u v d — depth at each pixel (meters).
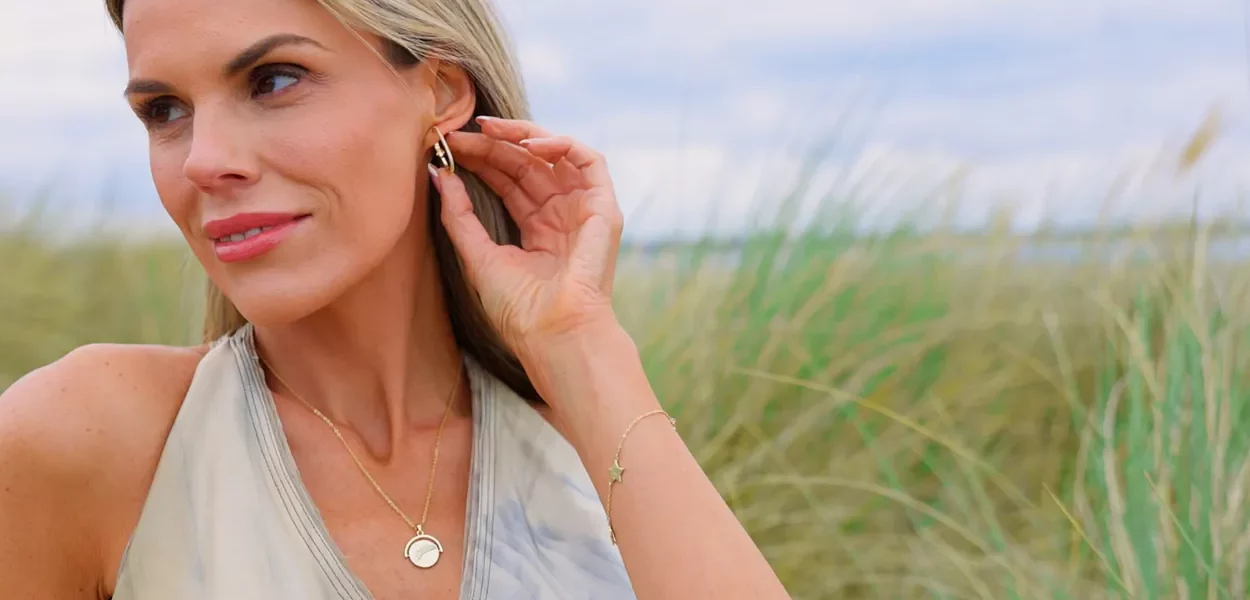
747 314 3.94
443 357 1.71
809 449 3.86
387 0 1.47
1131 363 3.45
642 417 1.57
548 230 1.74
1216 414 3.11
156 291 5.14
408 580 1.49
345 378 1.59
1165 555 2.88
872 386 3.98
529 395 1.80
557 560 1.58
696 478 1.54
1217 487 2.93
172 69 1.38
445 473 1.62
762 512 3.59
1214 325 3.41
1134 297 3.99
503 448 1.65
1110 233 4.38
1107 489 3.24
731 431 3.71
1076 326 4.34
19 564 1.36
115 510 1.42
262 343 1.62
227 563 1.41
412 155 1.53
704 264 4.12
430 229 1.76
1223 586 2.83
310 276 1.42
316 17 1.41
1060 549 3.50
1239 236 3.69
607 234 1.68
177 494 1.44
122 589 1.40
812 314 4.04
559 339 1.63
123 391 1.46
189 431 1.47
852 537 3.63
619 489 1.54
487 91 1.71
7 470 1.35
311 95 1.41
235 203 1.39
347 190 1.43
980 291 4.42
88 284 5.21
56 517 1.38
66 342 4.99
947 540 3.67
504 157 1.73
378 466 1.58
